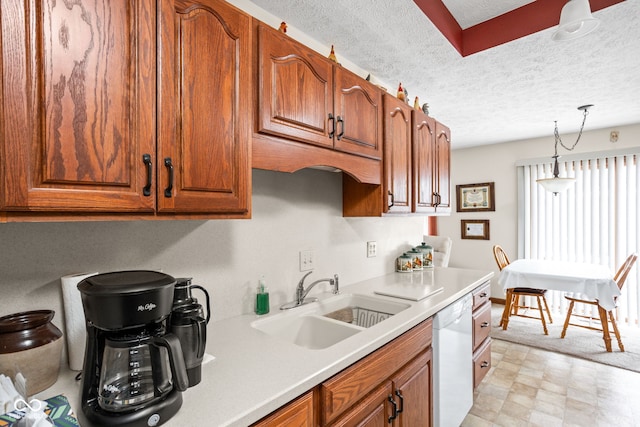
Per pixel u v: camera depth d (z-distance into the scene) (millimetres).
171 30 870
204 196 951
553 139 4348
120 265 1125
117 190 773
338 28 1769
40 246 967
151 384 746
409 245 2842
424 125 2227
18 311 928
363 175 1669
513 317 4238
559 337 3506
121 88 776
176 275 1266
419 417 1484
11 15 627
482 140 4605
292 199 1743
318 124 1362
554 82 2508
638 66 2219
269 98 1161
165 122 857
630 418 2133
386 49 1985
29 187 651
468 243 5129
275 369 977
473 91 2686
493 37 1949
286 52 1232
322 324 1521
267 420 827
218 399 817
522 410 2234
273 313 1526
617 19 1665
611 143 3920
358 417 1116
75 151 706
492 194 4867
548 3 1767
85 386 732
